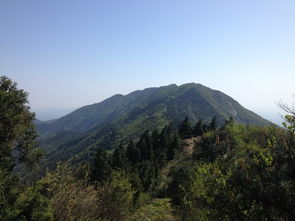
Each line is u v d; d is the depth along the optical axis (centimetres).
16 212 830
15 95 1509
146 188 3488
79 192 1068
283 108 610
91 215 1125
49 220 905
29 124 1631
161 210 2144
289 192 477
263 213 472
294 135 545
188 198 1127
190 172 2409
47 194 1008
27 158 1537
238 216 522
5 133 1404
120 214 1338
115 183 1385
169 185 3023
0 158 1309
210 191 614
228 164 702
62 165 1085
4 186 887
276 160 534
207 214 624
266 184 506
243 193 530
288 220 456
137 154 5678
